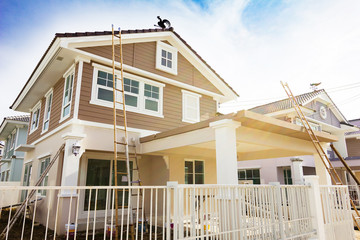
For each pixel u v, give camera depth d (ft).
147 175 31.01
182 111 33.32
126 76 29.07
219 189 13.33
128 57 29.43
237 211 14.19
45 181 27.91
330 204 19.70
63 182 21.27
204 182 34.04
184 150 26.84
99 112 25.76
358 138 63.36
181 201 11.73
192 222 11.81
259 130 21.75
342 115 62.13
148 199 30.12
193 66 36.32
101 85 26.73
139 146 27.63
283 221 15.71
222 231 13.35
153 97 31.01
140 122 28.71
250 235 14.38
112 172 28.27
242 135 20.06
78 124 24.06
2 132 61.26
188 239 11.37
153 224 27.07
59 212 21.08
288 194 16.93
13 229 23.09
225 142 18.11
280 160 50.42
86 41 25.57
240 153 35.65
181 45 34.58
